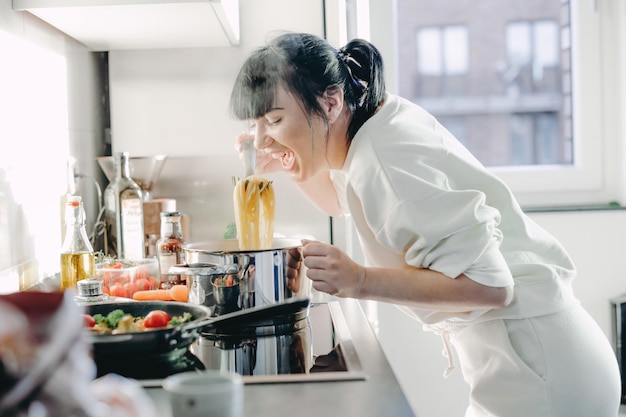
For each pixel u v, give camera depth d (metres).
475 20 2.58
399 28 2.58
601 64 2.43
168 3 1.38
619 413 2.27
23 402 0.53
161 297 1.39
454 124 2.61
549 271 1.30
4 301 0.65
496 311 1.28
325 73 1.25
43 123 1.51
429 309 1.24
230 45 1.90
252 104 1.26
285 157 1.35
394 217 1.16
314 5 1.91
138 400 0.67
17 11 1.38
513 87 2.59
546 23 2.56
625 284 2.34
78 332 0.58
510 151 2.60
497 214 1.19
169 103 1.93
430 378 2.25
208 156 1.94
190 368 0.98
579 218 2.32
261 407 0.79
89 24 1.55
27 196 1.40
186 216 1.87
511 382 1.29
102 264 1.51
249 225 1.37
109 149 2.02
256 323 1.26
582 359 1.29
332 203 1.64
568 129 2.55
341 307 1.44
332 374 0.91
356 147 1.26
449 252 1.15
